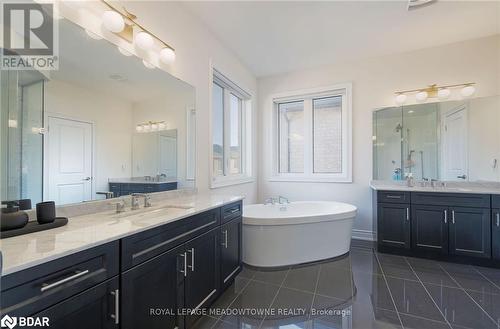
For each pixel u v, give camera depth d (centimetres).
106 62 160
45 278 77
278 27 262
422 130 320
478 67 291
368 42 296
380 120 337
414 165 323
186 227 148
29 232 104
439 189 275
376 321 163
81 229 111
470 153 301
